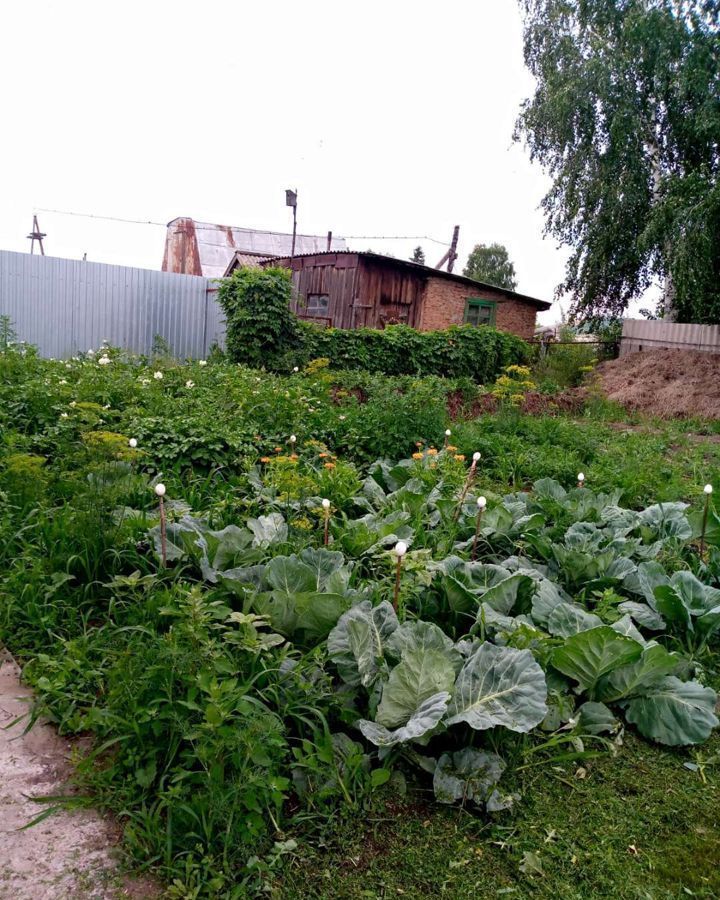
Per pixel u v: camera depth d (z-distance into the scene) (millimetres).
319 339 14250
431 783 2531
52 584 3527
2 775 2395
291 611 3078
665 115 19922
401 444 7445
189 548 3664
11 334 12461
